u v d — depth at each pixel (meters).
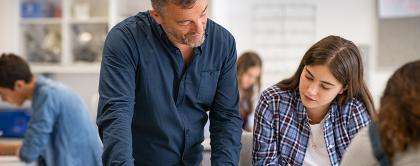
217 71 1.51
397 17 4.17
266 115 1.68
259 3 4.30
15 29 4.25
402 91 1.03
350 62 1.53
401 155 1.05
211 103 1.55
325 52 1.52
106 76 1.39
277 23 4.30
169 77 1.45
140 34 1.42
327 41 1.56
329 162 1.66
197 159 1.58
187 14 1.24
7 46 4.25
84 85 4.54
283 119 1.68
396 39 4.18
